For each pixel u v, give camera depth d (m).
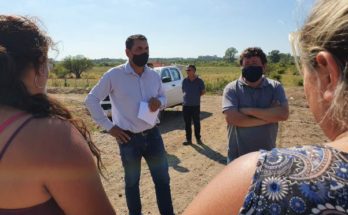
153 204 5.81
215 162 8.10
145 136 4.33
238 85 3.86
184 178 7.06
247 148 3.77
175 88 14.35
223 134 11.04
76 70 59.34
